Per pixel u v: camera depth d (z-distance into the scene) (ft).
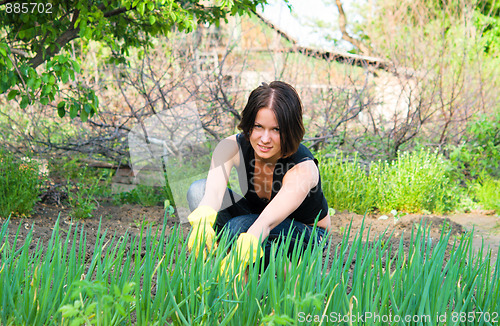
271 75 26.96
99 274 5.91
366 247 6.45
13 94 13.19
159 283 6.03
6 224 7.01
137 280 5.69
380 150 23.80
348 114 25.38
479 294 6.47
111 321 5.49
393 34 36.27
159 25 16.74
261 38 28.30
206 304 5.61
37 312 5.81
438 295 6.14
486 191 21.12
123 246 6.48
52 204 17.66
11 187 15.35
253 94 7.10
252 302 5.70
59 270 6.08
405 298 5.90
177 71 22.99
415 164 20.03
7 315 5.81
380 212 19.20
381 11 41.70
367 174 21.95
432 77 28.60
